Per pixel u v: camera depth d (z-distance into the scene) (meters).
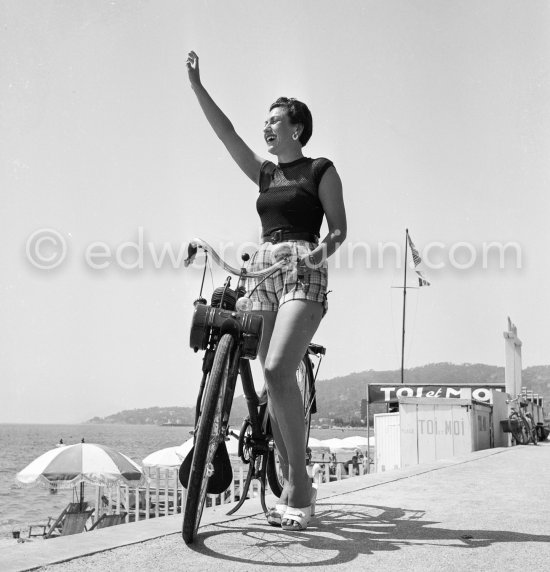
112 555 2.35
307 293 2.89
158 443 187.25
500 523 3.17
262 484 3.15
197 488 2.45
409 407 14.95
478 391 23.28
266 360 2.85
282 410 2.84
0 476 74.25
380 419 18.64
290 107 3.26
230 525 2.95
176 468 18.80
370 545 2.61
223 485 2.65
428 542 2.69
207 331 2.67
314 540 2.68
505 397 17.89
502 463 7.48
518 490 4.65
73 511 19.06
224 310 2.68
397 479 5.18
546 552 2.53
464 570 2.24
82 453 16.67
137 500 19.39
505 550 2.56
